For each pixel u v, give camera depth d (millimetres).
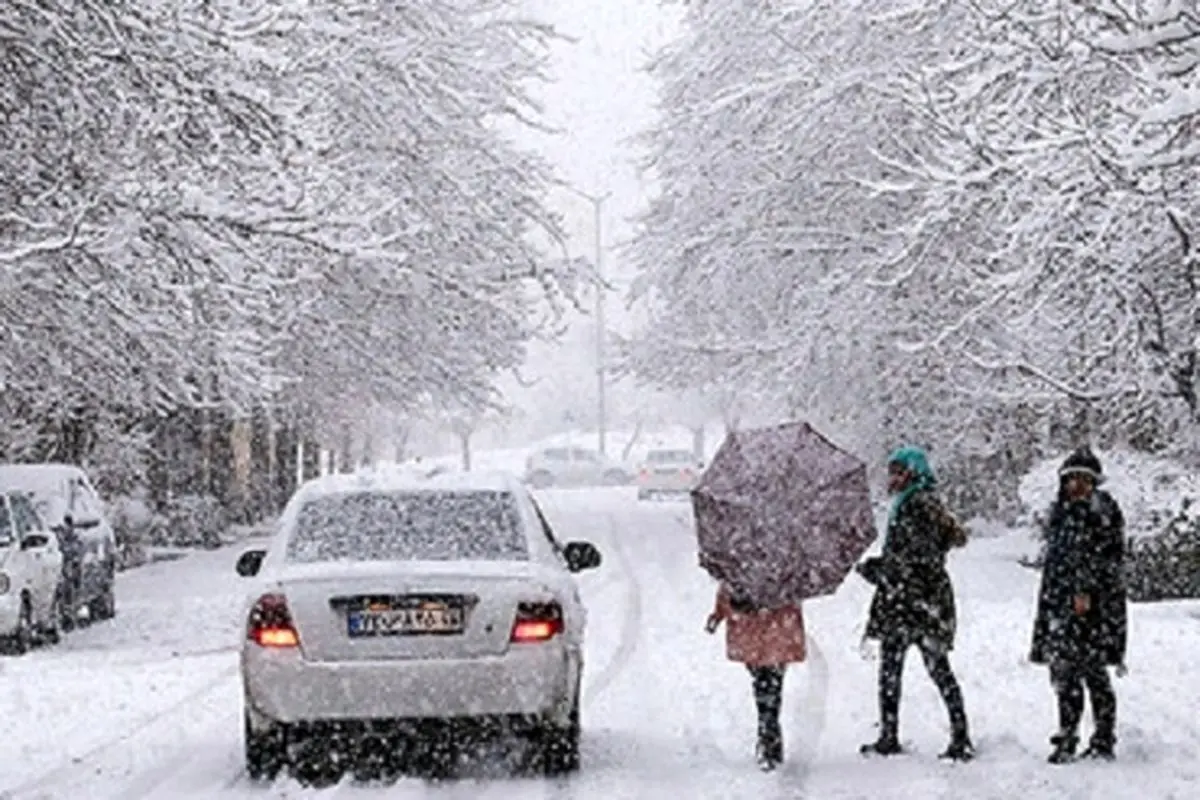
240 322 56906
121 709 35375
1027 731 30812
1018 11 37094
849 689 36781
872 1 74500
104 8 33875
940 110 42188
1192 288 42250
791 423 28062
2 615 48125
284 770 26406
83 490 59906
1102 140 35000
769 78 80250
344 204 48938
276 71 39031
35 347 49219
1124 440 63656
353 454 182000
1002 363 50406
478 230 83812
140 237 43281
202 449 110750
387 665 25219
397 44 73438
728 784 25672
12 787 26359
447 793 25281
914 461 28047
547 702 25641
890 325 79625
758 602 26938
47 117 35656
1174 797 24156
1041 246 42094
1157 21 25156
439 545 27031
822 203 84000
